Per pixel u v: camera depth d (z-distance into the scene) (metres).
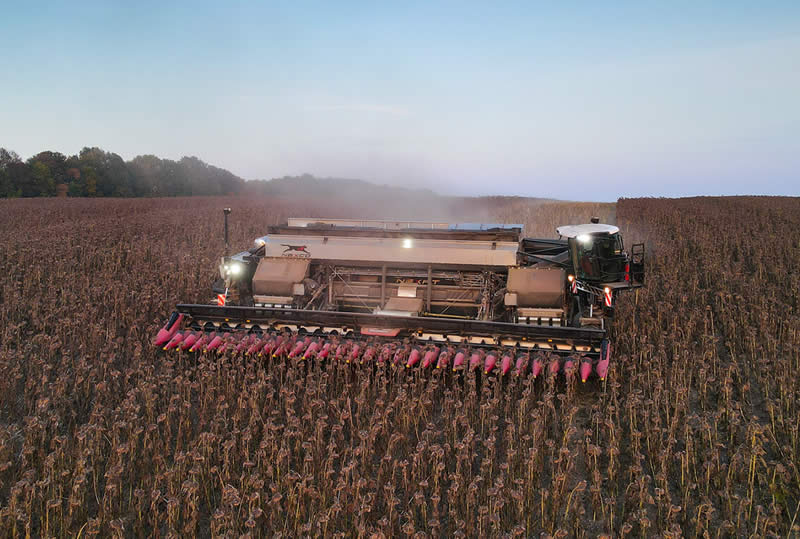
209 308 10.86
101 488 7.42
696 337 12.82
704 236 24.44
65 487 7.15
